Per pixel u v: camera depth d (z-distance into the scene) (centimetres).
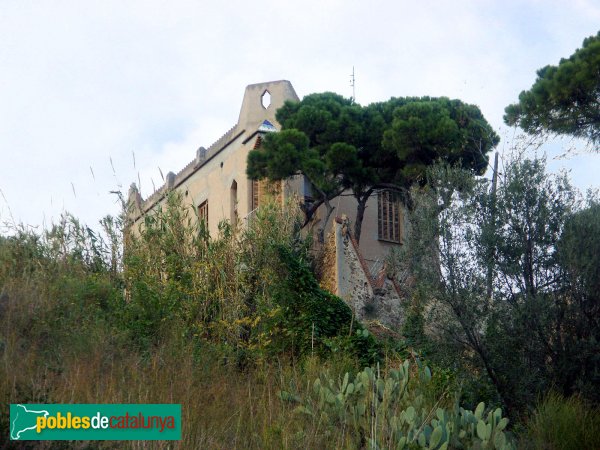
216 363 1291
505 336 1276
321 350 1430
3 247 1499
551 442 1116
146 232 1631
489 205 1365
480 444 1027
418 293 1329
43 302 1320
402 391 1127
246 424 1084
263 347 1407
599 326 1290
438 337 1312
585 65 1927
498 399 1270
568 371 1259
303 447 1007
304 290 1516
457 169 1415
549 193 1361
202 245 1598
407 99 2825
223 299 1509
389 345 1444
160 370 1180
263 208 1728
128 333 1316
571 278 1296
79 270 1552
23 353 1127
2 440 845
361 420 1077
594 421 1146
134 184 1681
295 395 1152
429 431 1026
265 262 1571
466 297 1289
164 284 1517
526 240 1335
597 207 1348
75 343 1202
